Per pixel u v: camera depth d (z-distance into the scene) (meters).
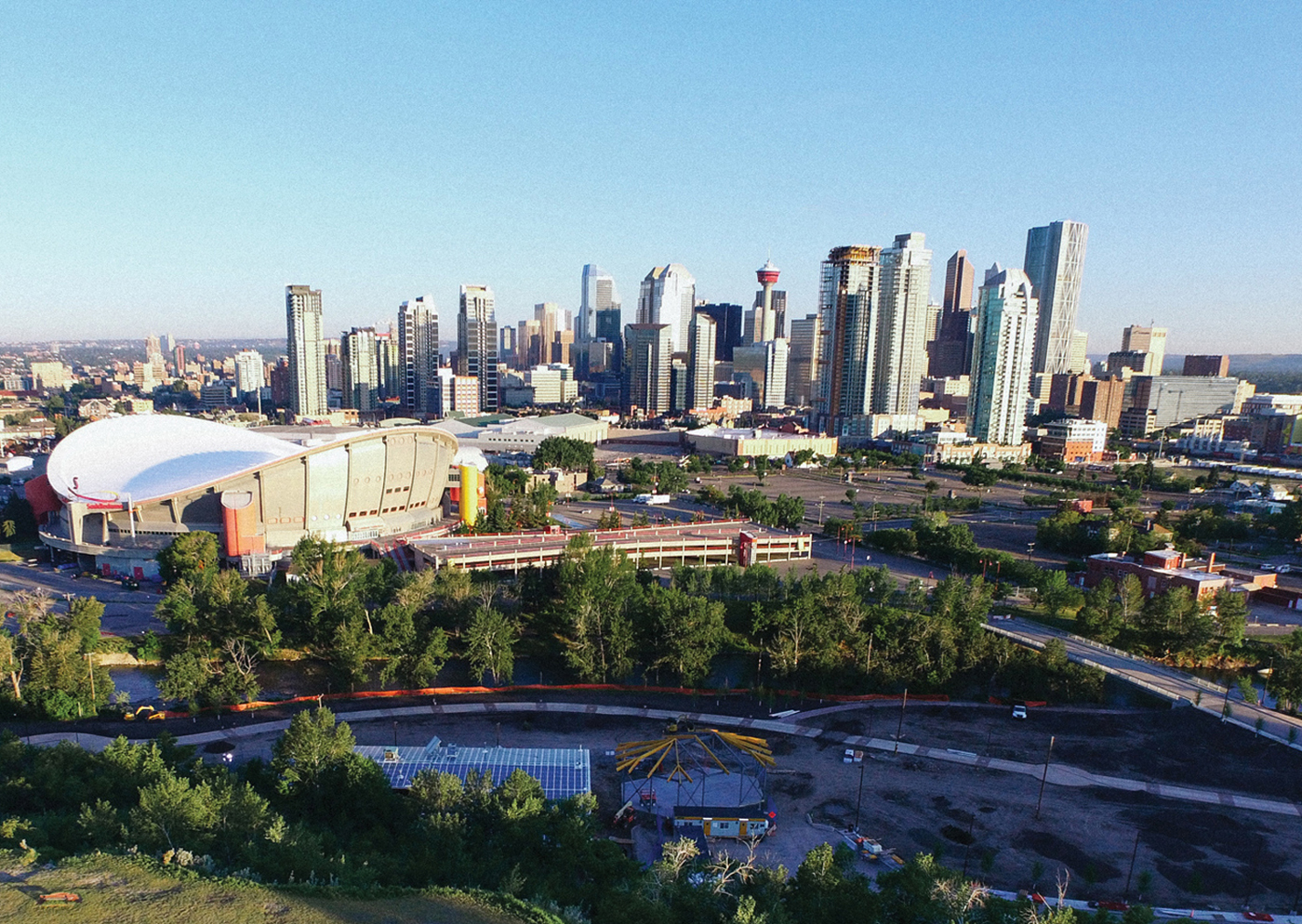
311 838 89.00
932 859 88.31
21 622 159.50
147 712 144.25
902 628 170.75
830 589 189.88
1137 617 199.25
